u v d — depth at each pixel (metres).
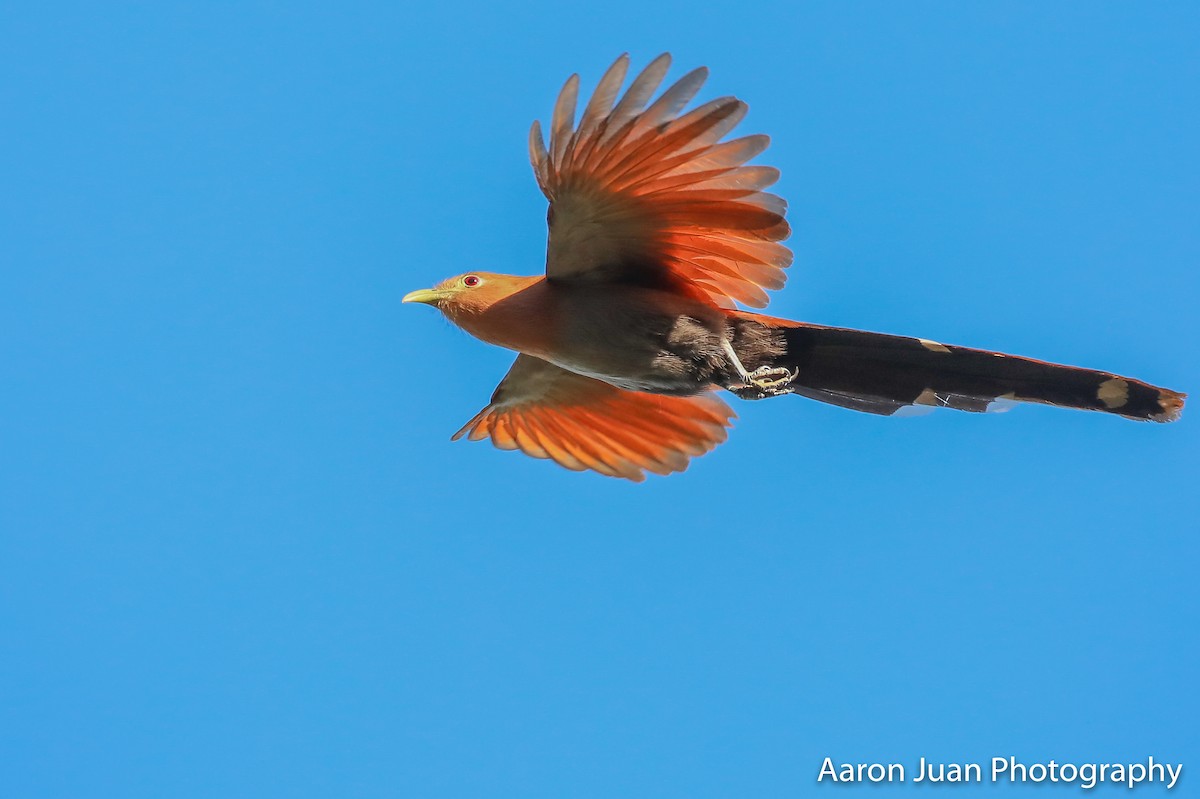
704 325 12.57
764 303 12.95
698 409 15.09
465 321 13.09
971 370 12.36
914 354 12.42
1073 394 12.21
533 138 11.42
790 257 12.34
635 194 11.88
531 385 14.90
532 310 12.84
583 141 11.21
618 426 15.34
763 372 12.54
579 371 13.27
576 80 10.88
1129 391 12.09
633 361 12.84
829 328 12.52
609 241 12.51
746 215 11.88
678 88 10.68
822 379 12.77
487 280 13.13
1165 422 12.12
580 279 12.88
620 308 12.66
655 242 12.48
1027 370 12.24
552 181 11.84
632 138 11.13
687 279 12.93
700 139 11.12
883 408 12.74
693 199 11.84
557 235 12.45
